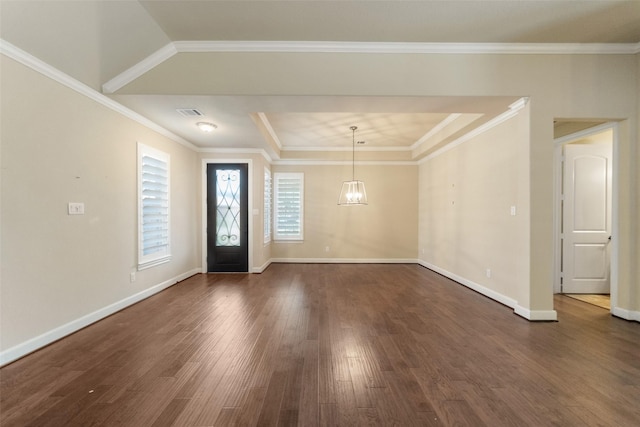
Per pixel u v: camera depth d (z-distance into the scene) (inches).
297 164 282.2
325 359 93.4
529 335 112.2
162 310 141.3
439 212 235.6
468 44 124.4
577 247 171.2
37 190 100.8
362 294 171.9
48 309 104.3
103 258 130.6
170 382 80.2
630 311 128.0
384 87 125.4
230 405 70.7
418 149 257.6
